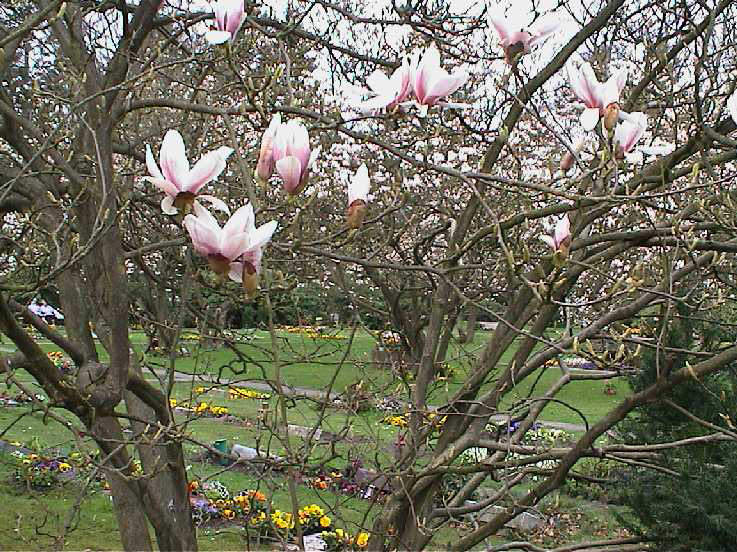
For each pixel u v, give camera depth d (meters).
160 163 1.78
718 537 3.88
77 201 3.36
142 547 3.89
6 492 8.13
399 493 3.77
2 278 3.39
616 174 2.87
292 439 5.91
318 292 4.92
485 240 4.75
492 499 3.83
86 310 3.65
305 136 1.88
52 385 2.55
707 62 3.88
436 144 5.36
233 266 1.69
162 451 3.51
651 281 4.54
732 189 3.77
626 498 4.26
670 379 3.15
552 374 11.79
